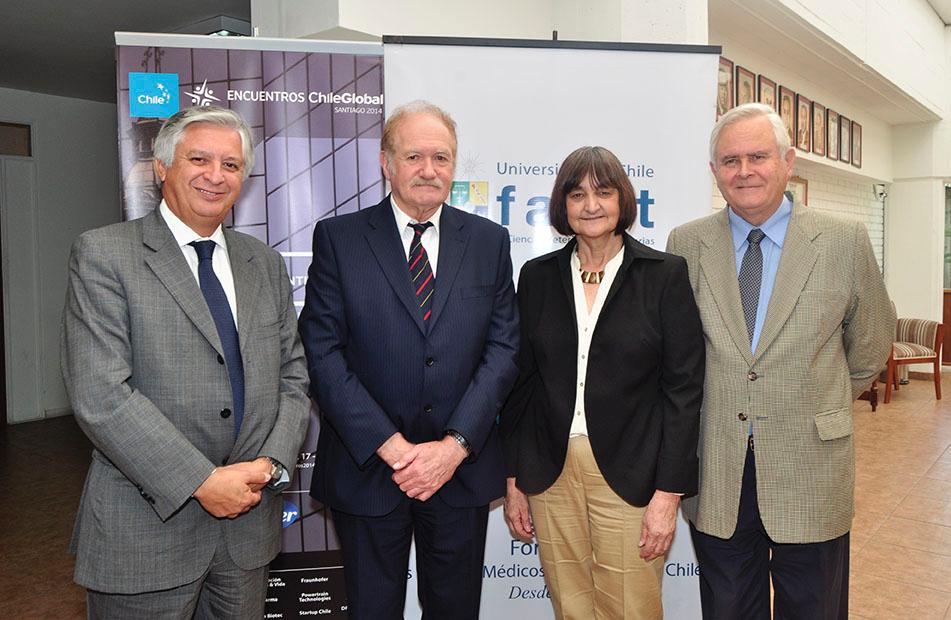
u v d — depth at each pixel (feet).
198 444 4.83
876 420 20.56
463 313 5.56
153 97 7.06
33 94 20.97
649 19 11.12
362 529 5.63
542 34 12.37
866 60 18.40
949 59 26.23
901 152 28.04
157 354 4.71
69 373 4.65
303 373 5.57
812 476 5.60
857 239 5.72
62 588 10.03
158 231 4.99
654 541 5.55
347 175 7.48
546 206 7.81
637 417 5.70
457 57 7.59
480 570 5.84
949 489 14.24
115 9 14.20
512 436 6.27
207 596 5.27
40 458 16.99
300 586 7.54
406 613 7.89
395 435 5.35
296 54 7.32
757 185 5.52
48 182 21.42
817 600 5.80
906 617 9.09
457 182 7.68
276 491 5.23
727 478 5.73
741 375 5.66
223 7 14.17
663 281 5.67
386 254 5.59
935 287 27.99
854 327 5.88
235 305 5.21
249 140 5.33
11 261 20.71
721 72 15.62
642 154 7.86
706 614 6.19
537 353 5.92
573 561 5.97
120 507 4.71
